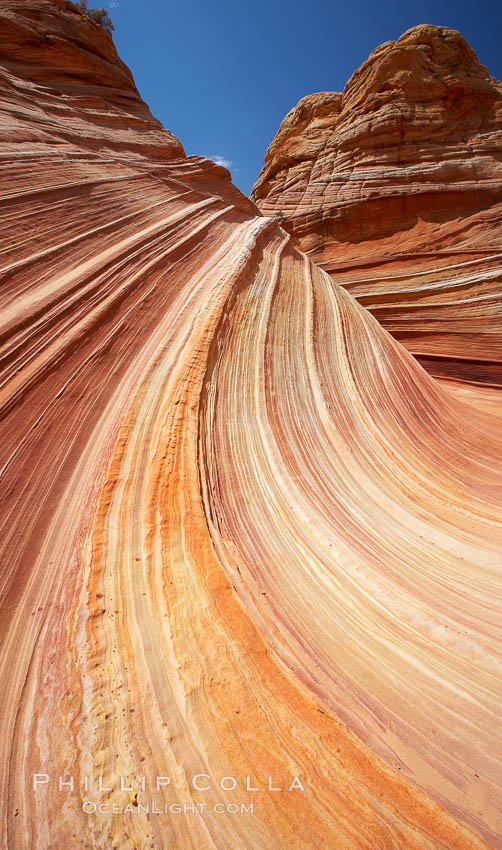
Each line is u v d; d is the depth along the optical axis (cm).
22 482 363
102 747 205
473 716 262
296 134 2653
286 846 169
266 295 920
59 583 303
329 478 555
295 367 753
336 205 2038
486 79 2014
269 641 284
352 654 303
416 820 187
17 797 188
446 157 1878
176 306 732
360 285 1823
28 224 642
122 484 390
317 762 205
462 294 1608
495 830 196
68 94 1234
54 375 470
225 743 207
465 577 415
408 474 651
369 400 786
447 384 1520
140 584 301
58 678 240
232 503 443
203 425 508
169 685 233
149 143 1312
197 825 176
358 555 418
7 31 1192
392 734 243
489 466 786
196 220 1084
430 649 313
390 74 2069
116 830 175
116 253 730
